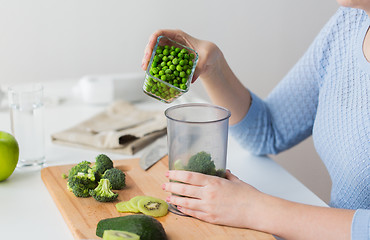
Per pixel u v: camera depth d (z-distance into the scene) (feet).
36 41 8.79
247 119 4.71
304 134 4.82
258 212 3.19
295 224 3.10
